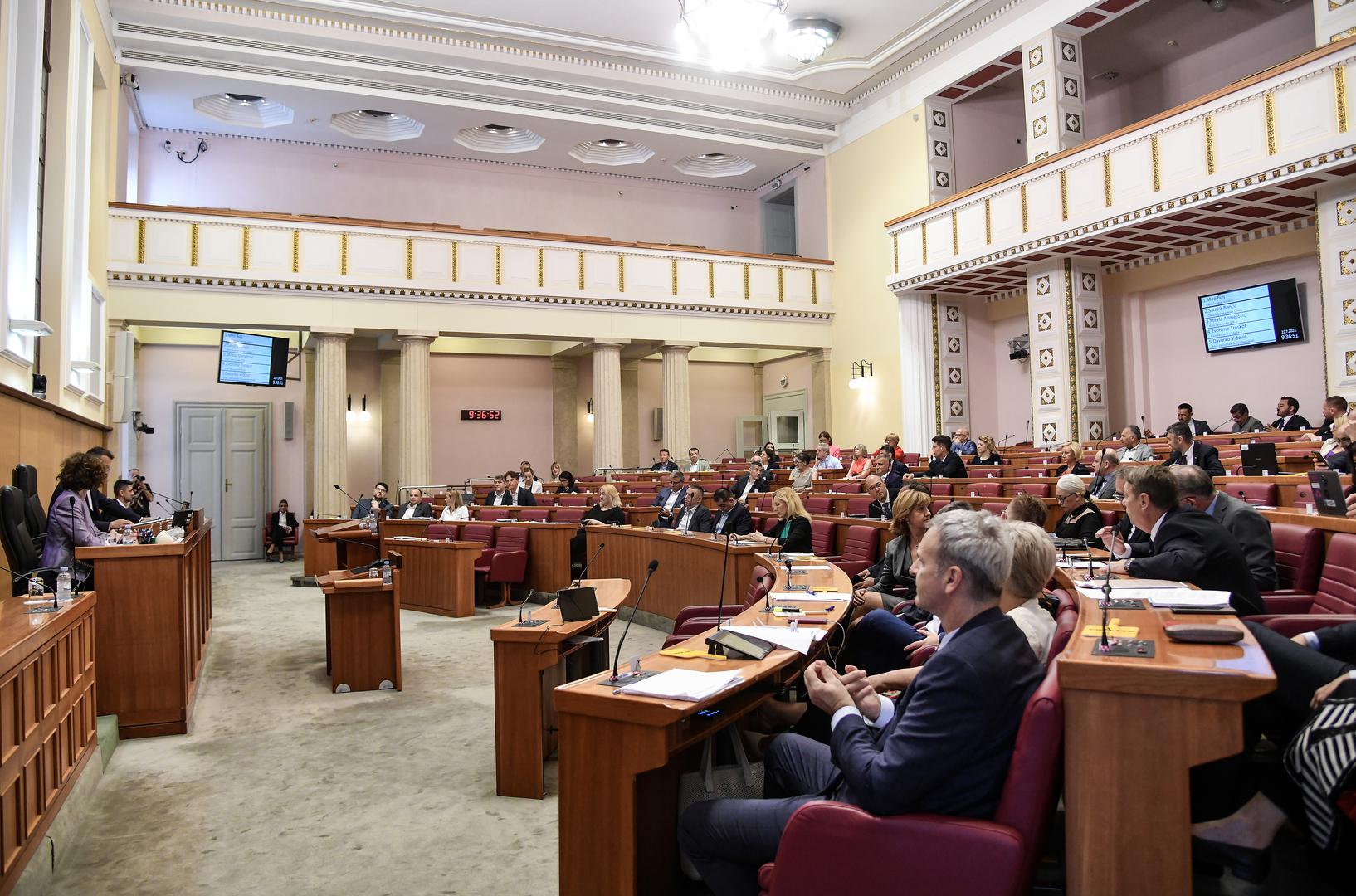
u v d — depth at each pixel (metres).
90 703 3.75
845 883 1.82
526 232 14.06
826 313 16.17
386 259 13.18
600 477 13.80
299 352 13.73
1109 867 1.65
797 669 2.86
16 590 4.39
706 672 2.52
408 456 13.30
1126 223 10.59
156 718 4.55
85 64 9.62
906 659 3.48
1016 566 2.44
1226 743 1.58
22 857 2.70
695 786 2.57
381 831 3.33
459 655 6.36
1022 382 14.59
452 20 12.95
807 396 17.22
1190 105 9.84
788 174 17.61
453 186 16.28
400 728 4.65
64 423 8.10
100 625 4.52
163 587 4.60
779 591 3.80
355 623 5.45
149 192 14.35
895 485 8.34
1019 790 1.73
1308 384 11.07
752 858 2.19
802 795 2.35
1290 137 8.96
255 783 3.86
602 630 4.19
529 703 3.68
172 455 14.13
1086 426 12.12
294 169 15.25
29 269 7.34
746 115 15.55
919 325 14.38
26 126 7.36
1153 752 1.63
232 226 12.37
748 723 3.23
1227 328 11.79
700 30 10.24
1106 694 1.66
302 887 2.89
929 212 13.43
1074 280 12.23
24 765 2.74
